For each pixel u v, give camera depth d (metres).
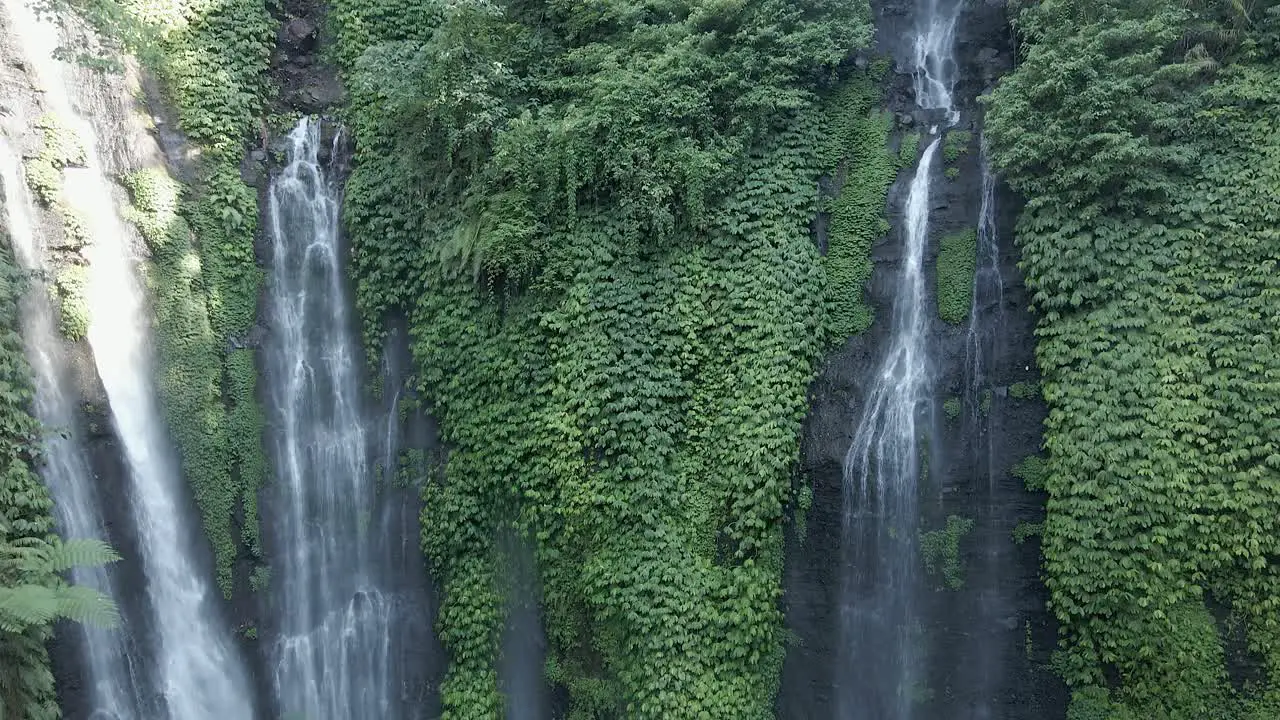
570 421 14.38
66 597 11.39
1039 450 13.42
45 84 15.25
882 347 14.60
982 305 14.27
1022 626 13.20
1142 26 13.18
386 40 17.80
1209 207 12.77
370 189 16.75
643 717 13.30
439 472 15.80
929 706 13.55
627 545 13.90
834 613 14.02
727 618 13.45
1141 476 12.28
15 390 13.38
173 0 16.84
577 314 14.70
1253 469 11.80
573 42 16.66
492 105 15.65
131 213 15.56
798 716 13.89
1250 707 11.73
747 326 14.45
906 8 16.41
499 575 14.98
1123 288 12.95
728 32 15.78
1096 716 12.43
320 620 15.84
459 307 15.77
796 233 14.82
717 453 14.12
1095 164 13.08
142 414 14.98
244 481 15.62
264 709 15.22
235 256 16.38
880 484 14.22
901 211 14.96
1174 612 12.05
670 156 14.84
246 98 17.06
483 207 15.59
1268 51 13.22
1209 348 12.36
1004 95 14.09
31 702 12.46
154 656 14.31
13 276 13.83
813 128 15.43
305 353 16.80
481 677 14.70
